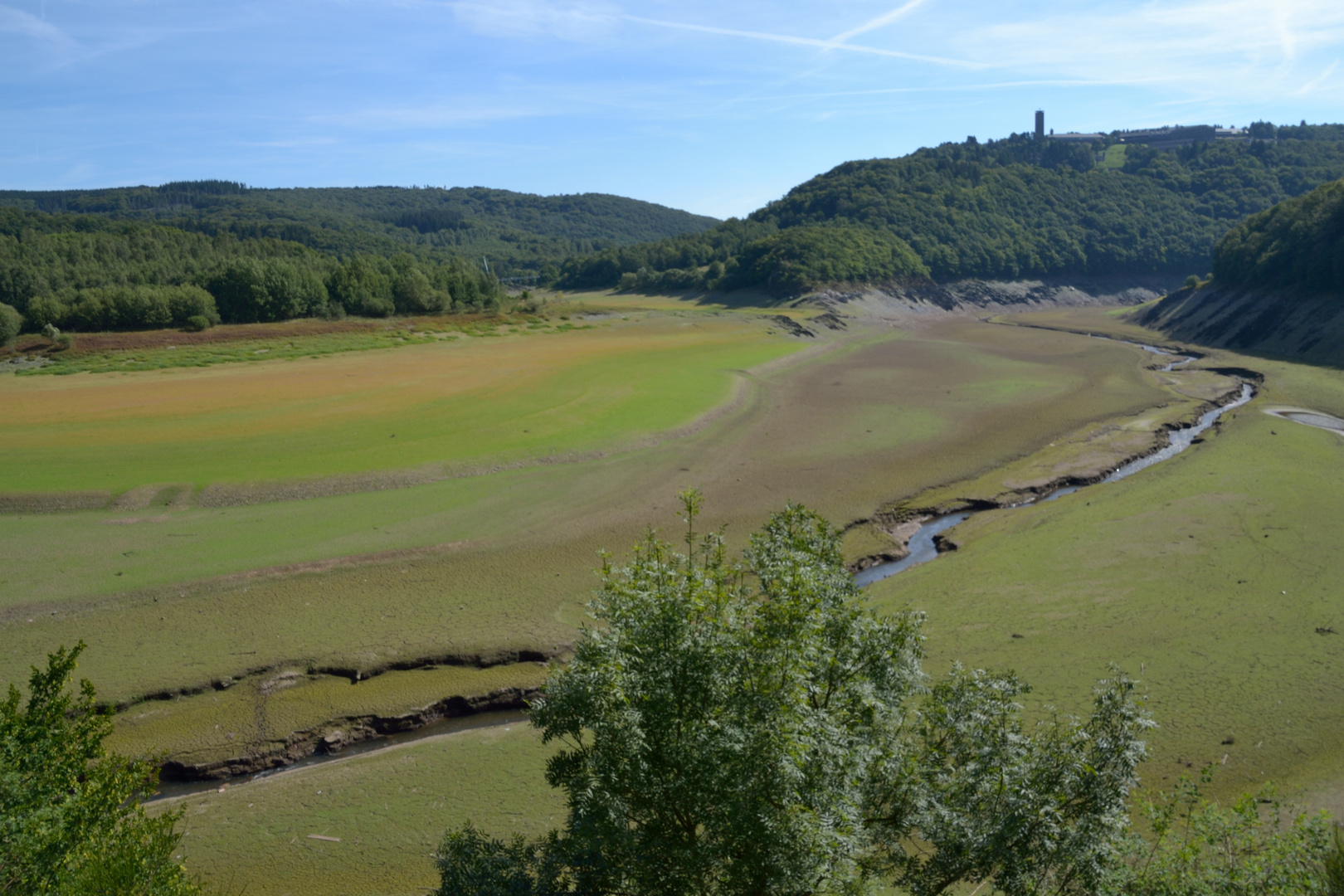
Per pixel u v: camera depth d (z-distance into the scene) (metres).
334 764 24.19
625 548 38.53
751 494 46.00
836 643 14.80
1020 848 12.25
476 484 46.91
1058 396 71.69
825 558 16.73
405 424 58.28
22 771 11.57
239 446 52.22
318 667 28.31
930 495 46.19
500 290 148.75
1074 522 40.94
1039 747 13.19
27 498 41.78
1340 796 20.58
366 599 33.12
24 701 25.78
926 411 66.38
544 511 42.94
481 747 24.75
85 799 12.02
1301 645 28.19
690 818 12.62
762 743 11.80
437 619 31.61
